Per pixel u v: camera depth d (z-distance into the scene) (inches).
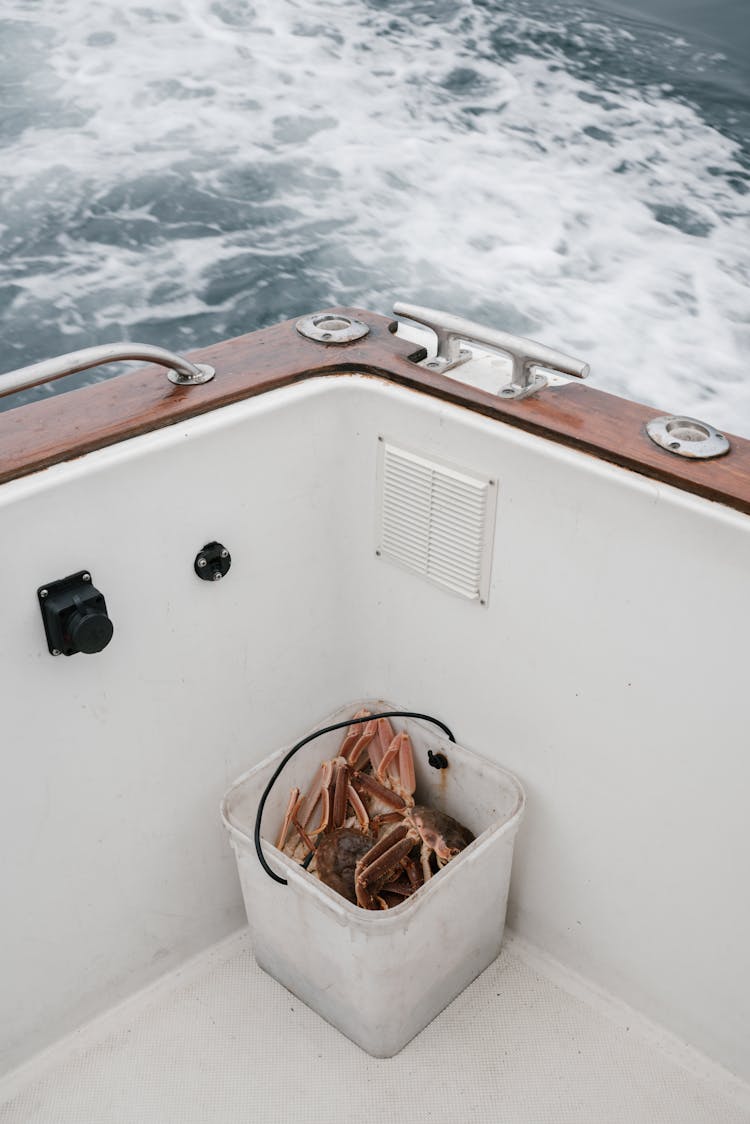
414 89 225.8
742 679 43.8
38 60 228.5
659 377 152.3
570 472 45.8
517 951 61.2
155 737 53.3
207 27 247.8
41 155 197.9
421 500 53.6
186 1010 58.0
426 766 61.7
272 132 209.9
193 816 57.6
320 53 238.2
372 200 191.0
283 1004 58.2
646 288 170.7
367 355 54.0
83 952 55.1
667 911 52.6
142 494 46.8
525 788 57.2
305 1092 53.6
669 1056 55.1
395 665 61.7
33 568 43.9
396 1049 55.0
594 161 203.5
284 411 51.2
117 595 48.0
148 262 170.9
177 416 47.3
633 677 48.1
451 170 200.2
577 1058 55.1
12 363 146.2
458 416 49.5
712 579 42.7
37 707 46.9
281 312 160.9
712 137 209.8
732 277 173.3
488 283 171.0
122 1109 53.0
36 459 42.9
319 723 60.5
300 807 60.7
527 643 52.6
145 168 196.2
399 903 53.2
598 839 54.2
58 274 166.6
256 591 55.1
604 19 259.0
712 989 52.6
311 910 51.0
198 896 59.9
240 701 57.4
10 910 50.6
